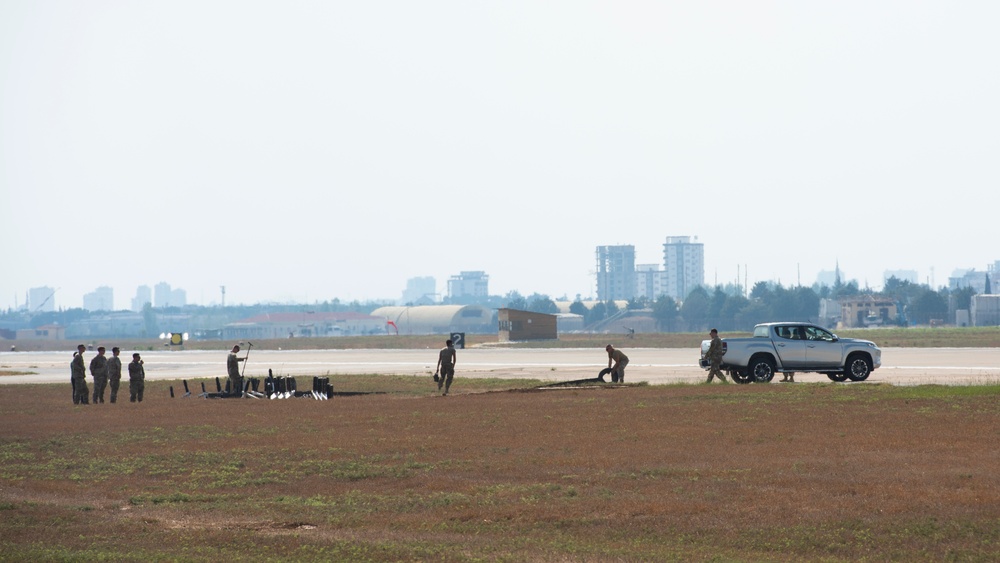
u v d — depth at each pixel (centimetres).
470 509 5750
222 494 6475
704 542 4838
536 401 12406
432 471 7119
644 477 6606
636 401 11906
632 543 4850
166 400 15075
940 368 18825
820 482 6197
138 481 7075
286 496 6353
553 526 5259
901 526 4978
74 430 10462
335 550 4766
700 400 11744
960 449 7375
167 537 5191
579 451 7869
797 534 4897
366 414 11438
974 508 5309
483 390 15212
